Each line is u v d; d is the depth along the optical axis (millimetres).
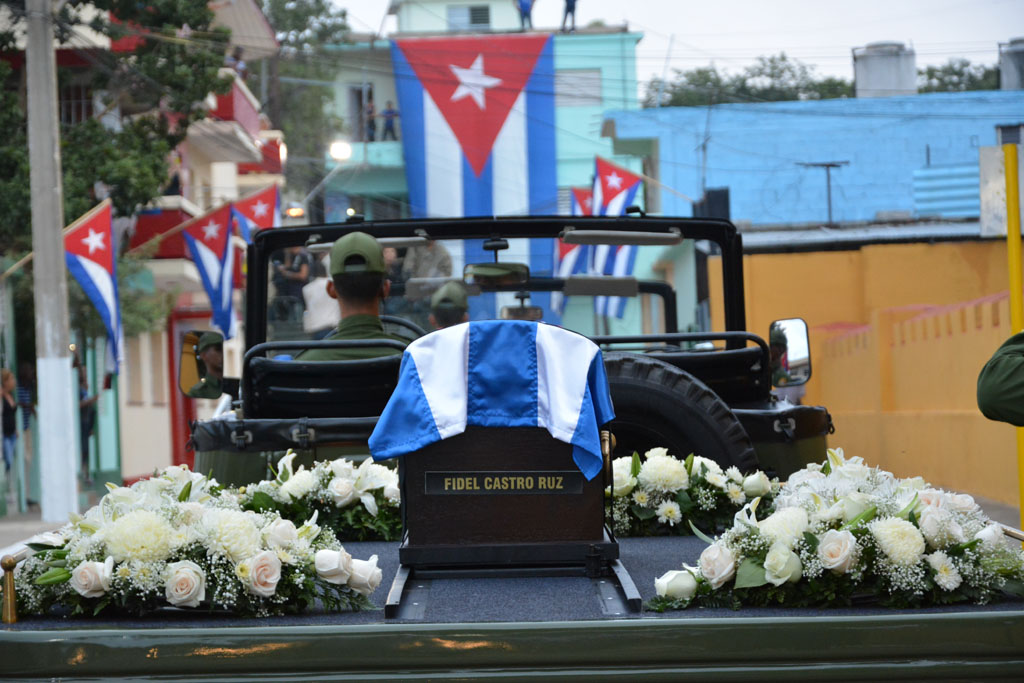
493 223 6711
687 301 7047
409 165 40250
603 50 41500
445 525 3865
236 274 27906
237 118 32656
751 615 3227
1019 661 2949
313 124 46656
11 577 3355
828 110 36562
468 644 2939
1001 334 16766
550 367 3846
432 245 6738
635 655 2936
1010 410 3973
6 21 21938
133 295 25844
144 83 25594
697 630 2938
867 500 3578
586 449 3768
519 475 3865
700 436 5211
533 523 3871
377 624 2982
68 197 22594
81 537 3635
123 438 29125
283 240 6797
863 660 2941
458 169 40188
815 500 3656
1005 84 37344
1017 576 3521
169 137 26250
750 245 30141
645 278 7012
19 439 20844
